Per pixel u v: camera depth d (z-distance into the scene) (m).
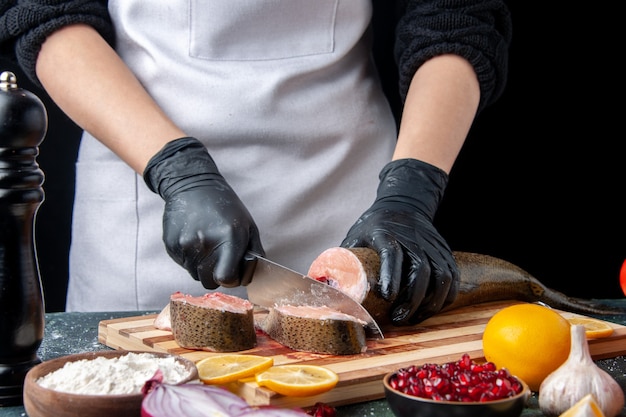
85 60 2.03
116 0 2.21
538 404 1.43
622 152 3.00
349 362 1.57
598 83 2.95
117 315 2.02
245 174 2.20
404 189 2.01
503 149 3.04
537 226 3.09
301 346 1.63
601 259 3.10
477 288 2.03
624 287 2.04
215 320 1.62
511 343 1.46
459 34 2.21
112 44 2.27
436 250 1.88
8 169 1.34
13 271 1.36
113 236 2.27
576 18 2.90
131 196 2.24
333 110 2.23
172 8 2.14
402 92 2.35
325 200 2.25
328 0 2.18
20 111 1.33
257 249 1.84
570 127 3.00
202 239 1.79
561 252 3.11
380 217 1.92
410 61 2.27
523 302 2.14
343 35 2.23
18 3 2.09
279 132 2.18
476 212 3.10
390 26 2.96
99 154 2.28
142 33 2.17
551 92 2.97
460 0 2.23
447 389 1.26
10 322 1.36
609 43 2.90
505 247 3.12
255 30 2.17
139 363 1.33
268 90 2.15
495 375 1.31
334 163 2.24
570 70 2.95
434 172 2.05
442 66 2.23
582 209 3.06
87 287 2.34
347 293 1.79
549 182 3.05
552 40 2.93
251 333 1.66
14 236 1.36
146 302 2.27
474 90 2.24
